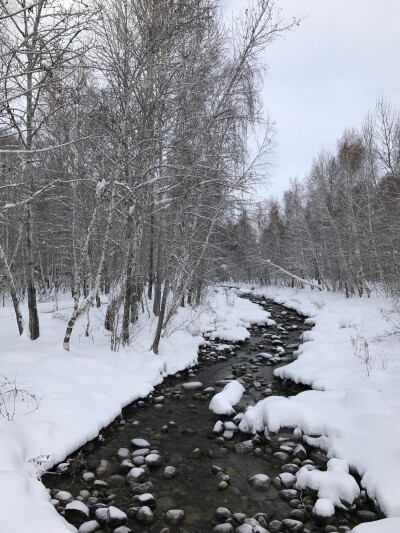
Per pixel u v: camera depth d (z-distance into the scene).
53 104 7.70
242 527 4.11
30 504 3.59
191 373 9.73
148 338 10.70
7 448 4.46
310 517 4.38
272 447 5.95
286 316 19.61
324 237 28.02
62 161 11.64
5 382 6.02
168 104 9.59
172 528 4.18
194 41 9.77
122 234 10.21
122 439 6.21
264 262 29.69
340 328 13.50
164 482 5.07
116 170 8.17
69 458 5.29
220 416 7.16
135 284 10.87
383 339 10.45
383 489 4.24
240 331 14.07
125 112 8.10
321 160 30.02
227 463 5.59
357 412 5.83
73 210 13.07
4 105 5.85
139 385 7.94
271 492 4.88
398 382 6.98
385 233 19.33
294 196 35.47
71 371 7.25
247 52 10.66
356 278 22.38
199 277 12.80
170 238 12.17
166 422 6.92
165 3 7.96
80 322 11.09
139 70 8.24
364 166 23.08
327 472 4.81
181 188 10.92
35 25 6.64
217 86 10.81
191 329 13.69
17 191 8.49
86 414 6.07
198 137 10.17
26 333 8.52
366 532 3.52
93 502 4.54
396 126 19.02
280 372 9.23
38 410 5.66
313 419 5.96
